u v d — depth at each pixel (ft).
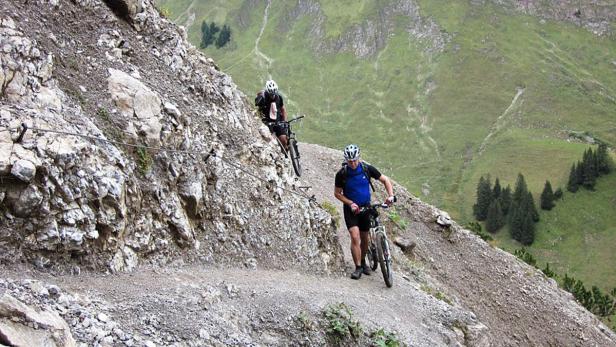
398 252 54.90
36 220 22.67
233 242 32.42
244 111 41.39
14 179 22.12
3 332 16.25
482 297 58.59
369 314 33.78
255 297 28.66
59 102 26.55
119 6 34.30
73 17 31.19
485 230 485.15
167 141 31.04
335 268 38.99
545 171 549.13
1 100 24.30
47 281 22.20
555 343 58.03
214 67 41.65
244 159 36.60
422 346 34.14
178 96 34.63
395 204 63.87
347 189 38.17
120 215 25.80
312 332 28.84
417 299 40.47
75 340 19.13
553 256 444.55
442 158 615.98
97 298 22.54
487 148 615.16
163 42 36.52
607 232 460.14
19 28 26.96
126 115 29.63
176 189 30.35
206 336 23.58
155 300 23.97
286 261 35.12
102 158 25.99
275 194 37.22
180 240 29.40
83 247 24.02
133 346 20.57
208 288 26.96
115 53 32.27
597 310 217.56
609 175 516.73
